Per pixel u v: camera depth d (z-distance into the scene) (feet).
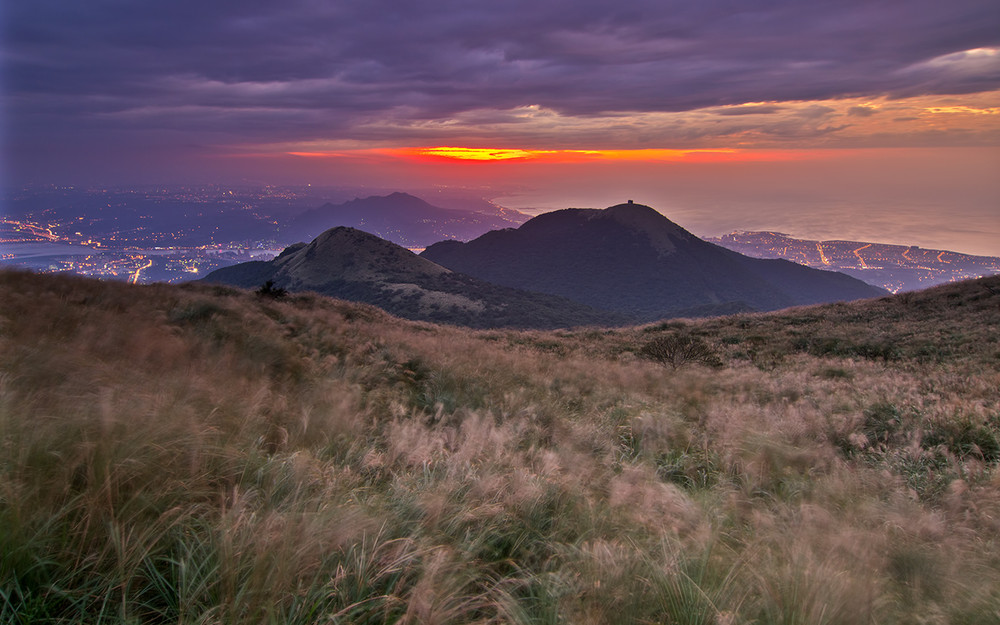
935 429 24.90
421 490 12.07
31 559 6.84
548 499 12.78
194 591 6.97
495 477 13.19
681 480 18.21
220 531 8.02
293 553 7.72
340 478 12.11
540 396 30.07
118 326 25.49
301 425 16.17
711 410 28.60
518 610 7.86
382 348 40.24
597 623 7.64
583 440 21.06
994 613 9.21
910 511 13.94
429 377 32.58
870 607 8.50
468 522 10.88
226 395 16.72
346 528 8.74
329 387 23.43
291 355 31.50
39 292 32.86
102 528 7.63
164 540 7.98
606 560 9.09
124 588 6.70
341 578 7.64
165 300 43.24
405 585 8.10
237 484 10.48
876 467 19.69
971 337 67.31
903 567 10.87
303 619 6.91
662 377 43.29
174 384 15.96
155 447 9.93
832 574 9.02
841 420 26.45
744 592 8.80
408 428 17.93
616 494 13.12
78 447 9.03
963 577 10.39
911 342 70.85
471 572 8.87
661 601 8.36
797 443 22.68
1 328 19.30
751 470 17.65
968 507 15.11
